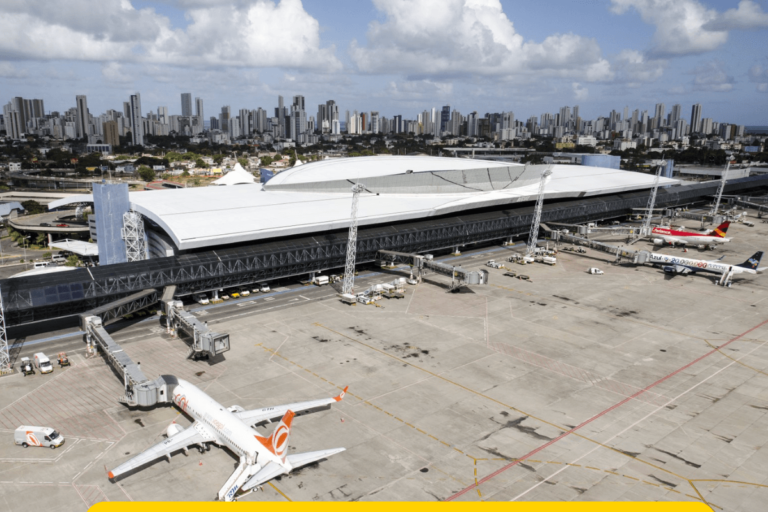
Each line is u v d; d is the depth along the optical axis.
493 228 160.62
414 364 81.94
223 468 56.28
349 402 70.25
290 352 85.56
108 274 97.38
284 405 64.75
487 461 58.00
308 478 54.53
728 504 51.75
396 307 108.19
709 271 131.00
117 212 123.31
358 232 133.38
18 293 87.88
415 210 141.25
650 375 79.69
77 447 59.88
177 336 91.94
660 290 122.81
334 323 98.75
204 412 60.97
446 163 180.75
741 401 72.50
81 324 87.44
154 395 66.81
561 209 183.25
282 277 119.88
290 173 159.88
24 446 60.12
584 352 87.56
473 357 84.88
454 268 118.81
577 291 121.06
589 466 57.44
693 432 64.69
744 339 94.06
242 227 114.38
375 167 169.25
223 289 112.44
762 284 129.25
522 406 70.12
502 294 117.81
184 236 106.00
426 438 62.31
